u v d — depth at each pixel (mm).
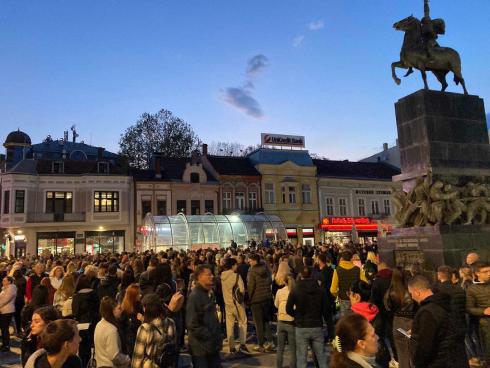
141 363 5055
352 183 47500
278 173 44250
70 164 38219
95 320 7094
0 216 35438
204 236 30953
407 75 13055
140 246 36688
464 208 11188
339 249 17844
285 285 7684
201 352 5832
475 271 6547
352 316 3113
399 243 11750
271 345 9539
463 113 12500
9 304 10305
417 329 4242
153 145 51156
